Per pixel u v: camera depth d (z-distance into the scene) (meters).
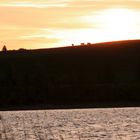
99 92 169.12
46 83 188.75
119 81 188.12
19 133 93.38
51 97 169.50
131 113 132.88
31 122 114.12
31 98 169.88
